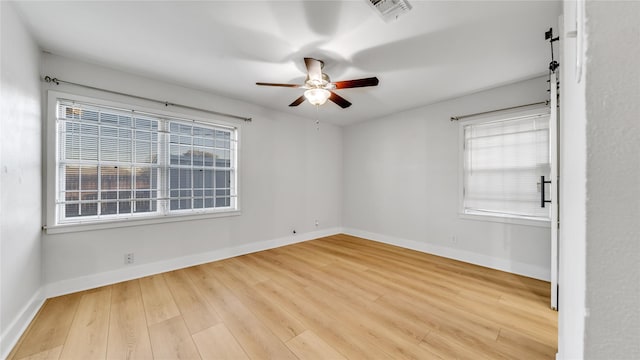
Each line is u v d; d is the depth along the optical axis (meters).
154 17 1.88
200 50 2.33
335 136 5.11
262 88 3.21
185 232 3.17
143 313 2.06
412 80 2.93
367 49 2.29
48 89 2.33
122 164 2.77
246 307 2.16
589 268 0.34
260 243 3.92
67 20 1.90
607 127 0.32
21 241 1.86
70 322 1.93
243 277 2.82
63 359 1.55
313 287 2.56
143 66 2.62
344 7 1.76
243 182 3.73
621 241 0.31
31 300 2.01
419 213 3.93
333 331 1.83
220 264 3.26
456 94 3.37
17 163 1.81
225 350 1.63
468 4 1.72
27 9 1.78
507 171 3.07
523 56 2.39
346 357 1.57
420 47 2.25
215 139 3.50
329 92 2.53
